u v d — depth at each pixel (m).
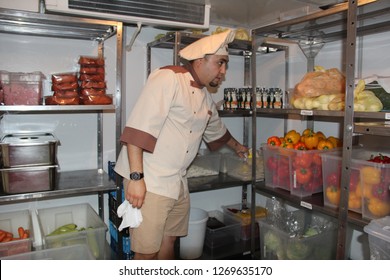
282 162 2.02
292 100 1.95
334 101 1.64
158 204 1.61
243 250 2.42
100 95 1.94
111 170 2.17
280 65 2.60
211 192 2.81
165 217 1.65
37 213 2.12
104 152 2.35
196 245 2.27
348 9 1.46
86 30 2.03
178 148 1.65
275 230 2.01
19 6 1.95
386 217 1.40
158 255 1.87
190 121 1.67
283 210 2.28
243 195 2.90
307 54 2.33
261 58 2.78
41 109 1.76
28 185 1.78
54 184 1.86
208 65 1.63
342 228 1.56
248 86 2.79
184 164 1.71
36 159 1.78
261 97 2.23
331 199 1.70
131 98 2.39
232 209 2.71
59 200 2.27
